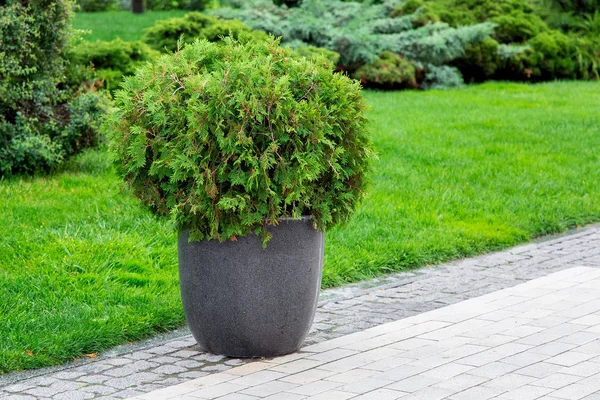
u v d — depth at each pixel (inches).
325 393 202.7
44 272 289.7
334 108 222.1
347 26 899.4
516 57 943.7
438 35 895.1
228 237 219.3
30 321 242.8
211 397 200.4
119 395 203.8
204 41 235.1
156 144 220.1
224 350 231.0
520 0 1066.1
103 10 1400.1
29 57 433.1
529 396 200.1
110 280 290.5
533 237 392.5
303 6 941.2
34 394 203.5
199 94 213.5
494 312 272.4
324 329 259.0
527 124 647.1
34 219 353.4
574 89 885.8
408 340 244.4
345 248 336.5
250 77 213.6
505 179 481.4
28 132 431.8
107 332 240.1
